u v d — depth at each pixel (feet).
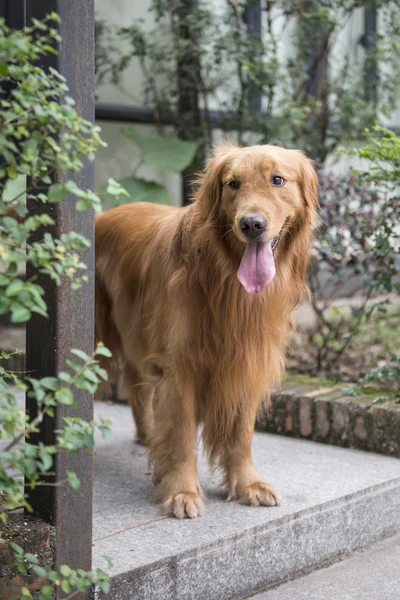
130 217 13.74
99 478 12.68
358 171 15.66
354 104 27.35
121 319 13.26
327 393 15.30
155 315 11.78
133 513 10.94
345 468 13.19
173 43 26.14
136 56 26.66
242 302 11.09
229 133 26.96
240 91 26.81
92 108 8.36
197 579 9.64
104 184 23.68
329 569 11.23
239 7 26.58
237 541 10.13
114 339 14.10
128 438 15.19
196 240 11.21
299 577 10.93
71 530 8.52
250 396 11.68
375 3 26.81
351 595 10.25
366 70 28.94
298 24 26.96
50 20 7.98
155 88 26.50
